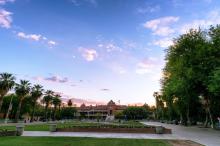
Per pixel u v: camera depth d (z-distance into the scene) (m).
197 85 39.62
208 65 35.81
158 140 21.00
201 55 36.53
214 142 19.80
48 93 119.62
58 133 28.05
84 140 20.22
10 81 72.56
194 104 56.16
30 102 104.56
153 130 29.70
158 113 133.00
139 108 155.62
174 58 40.34
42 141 19.12
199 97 49.19
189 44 38.91
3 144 16.78
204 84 36.06
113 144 17.64
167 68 42.78
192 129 41.16
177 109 62.22
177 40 40.22
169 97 49.62
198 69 37.03
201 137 24.62
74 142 18.64
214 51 35.75
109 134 27.22
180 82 37.66
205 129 41.19
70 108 159.25
